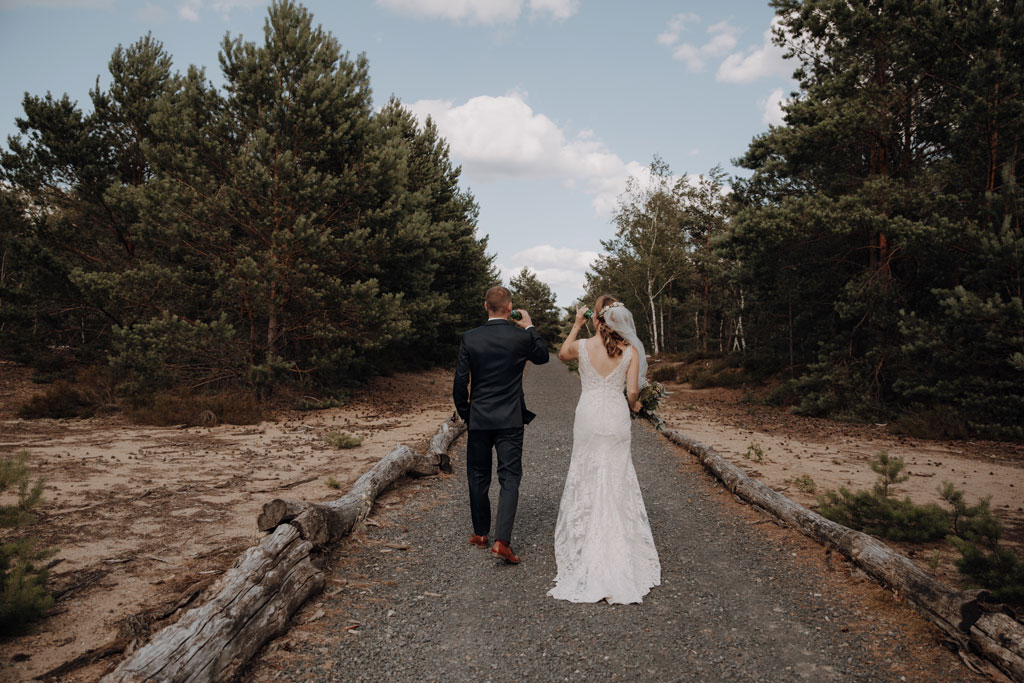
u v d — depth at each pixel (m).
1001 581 3.65
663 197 43.09
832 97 15.90
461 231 25.83
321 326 14.59
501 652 3.10
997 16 12.27
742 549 4.71
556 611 3.61
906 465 8.62
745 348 25.84
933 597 3.30
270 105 14.34
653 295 45.84
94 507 5.50
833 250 16.52
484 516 4.72
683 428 12.07
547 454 8.53
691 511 5.79
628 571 3.87
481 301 28.06
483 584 4.00
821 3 14.66
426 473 7.14
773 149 17.16
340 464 7.82
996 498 6.67
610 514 4.04
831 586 3.96
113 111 17.16
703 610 3.63
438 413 14.45
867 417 14.05
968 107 12.75
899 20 13.71
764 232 15.22
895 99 15.21
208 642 2.67
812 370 16.06
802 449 9.95
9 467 3.52
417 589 3.90
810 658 3.05
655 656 3.07
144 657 2.45
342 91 15.15
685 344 53.31
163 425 11.51
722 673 2.90
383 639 3.21
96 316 17.62
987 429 11.43
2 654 2.91
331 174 14.91
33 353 18.11
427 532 5.05
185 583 3.80
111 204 14.92
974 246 12.47
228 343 13.98
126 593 3.65
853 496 5.06
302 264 13.51
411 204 17.44
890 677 2.85
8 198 16.66
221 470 7.33
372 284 14.22
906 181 15.02
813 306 18.83
